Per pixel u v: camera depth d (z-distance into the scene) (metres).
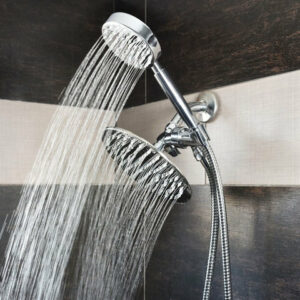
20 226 0.99
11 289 0.96
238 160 0.85
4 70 1.02
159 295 1.04
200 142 0.74
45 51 1.08
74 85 0.98
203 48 0.94
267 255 0.79
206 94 0.92
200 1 0.95
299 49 0.74
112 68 0.80
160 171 0.70
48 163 0.99
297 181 0.74
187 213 0.97
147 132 1.10
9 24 1.03
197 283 0.93
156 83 1.08
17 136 1.04
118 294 1.05
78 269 1.08
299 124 0.74
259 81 0.81
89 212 1.07
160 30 1.06
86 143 0.96
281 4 0.77
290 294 0.75
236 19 0.86
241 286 0.83
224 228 0.72
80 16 1.14
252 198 0.82
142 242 1.02
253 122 0.82
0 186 1.01
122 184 0.98
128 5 1.17
